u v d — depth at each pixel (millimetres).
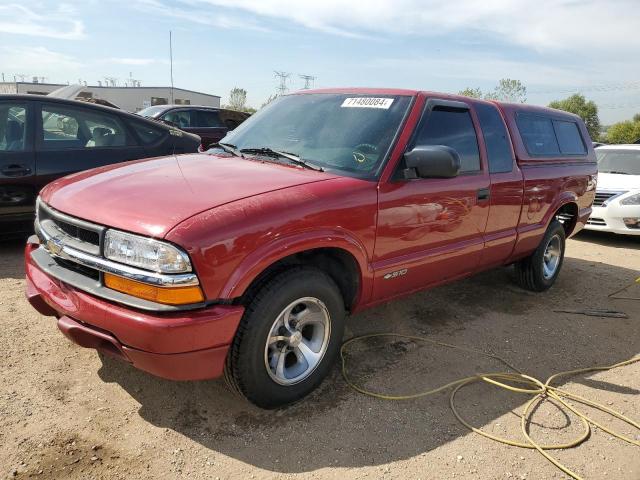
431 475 2541
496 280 5715
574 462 2719
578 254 7477
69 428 2668
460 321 4492
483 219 4148
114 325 2451
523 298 5207
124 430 2693
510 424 3014
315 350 3092
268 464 2533
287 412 2951
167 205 2598
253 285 2725
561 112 5605
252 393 2779
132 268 2447
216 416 2863
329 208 2926
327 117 3783
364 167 3305
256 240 2590
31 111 5215
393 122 3533
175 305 2412
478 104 4285
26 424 2668
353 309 3375
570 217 5723
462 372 3576
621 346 4227
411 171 3375
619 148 9609
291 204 2773
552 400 3307
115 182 2994
